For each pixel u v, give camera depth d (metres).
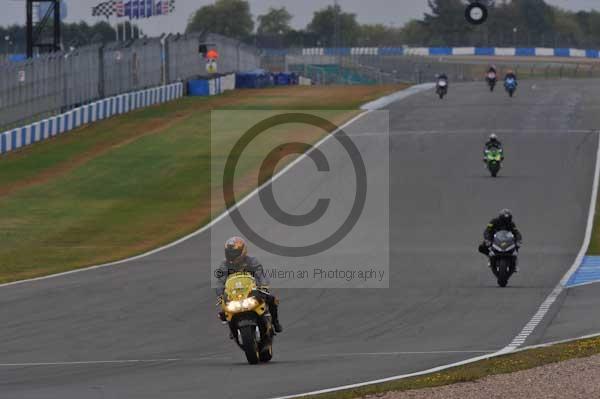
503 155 169.62
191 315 72.25
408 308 73.44
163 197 151.12
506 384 43.03
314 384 45.94
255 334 53.16
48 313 74.81
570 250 106.19
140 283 88.69
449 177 158.00
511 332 61.81
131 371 52.19
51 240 120.81
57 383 49.00
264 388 45.34
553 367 46.66
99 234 124.69
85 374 51.72
